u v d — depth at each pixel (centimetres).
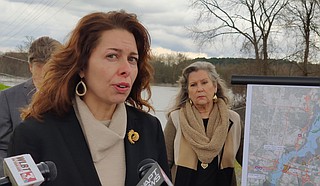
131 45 191
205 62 345
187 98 348
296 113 231
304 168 226
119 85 187
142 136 210
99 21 189
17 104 353
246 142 235
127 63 189
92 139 191
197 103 333
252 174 232
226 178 328
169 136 346
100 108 197
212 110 337
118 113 200
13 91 360
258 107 236
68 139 189
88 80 193
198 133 326
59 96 194
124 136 200
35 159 184
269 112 234
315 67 1920
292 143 229
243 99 543
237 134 337
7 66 2936
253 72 1959
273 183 229
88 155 189
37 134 187
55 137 188
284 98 233
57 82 195
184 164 328
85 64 192
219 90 344
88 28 189
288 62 1961
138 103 225
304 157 226
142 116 218
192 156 328
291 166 228
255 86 237
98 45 188
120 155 199
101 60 187
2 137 349
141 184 156
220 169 326
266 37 1947
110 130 194
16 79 2875
